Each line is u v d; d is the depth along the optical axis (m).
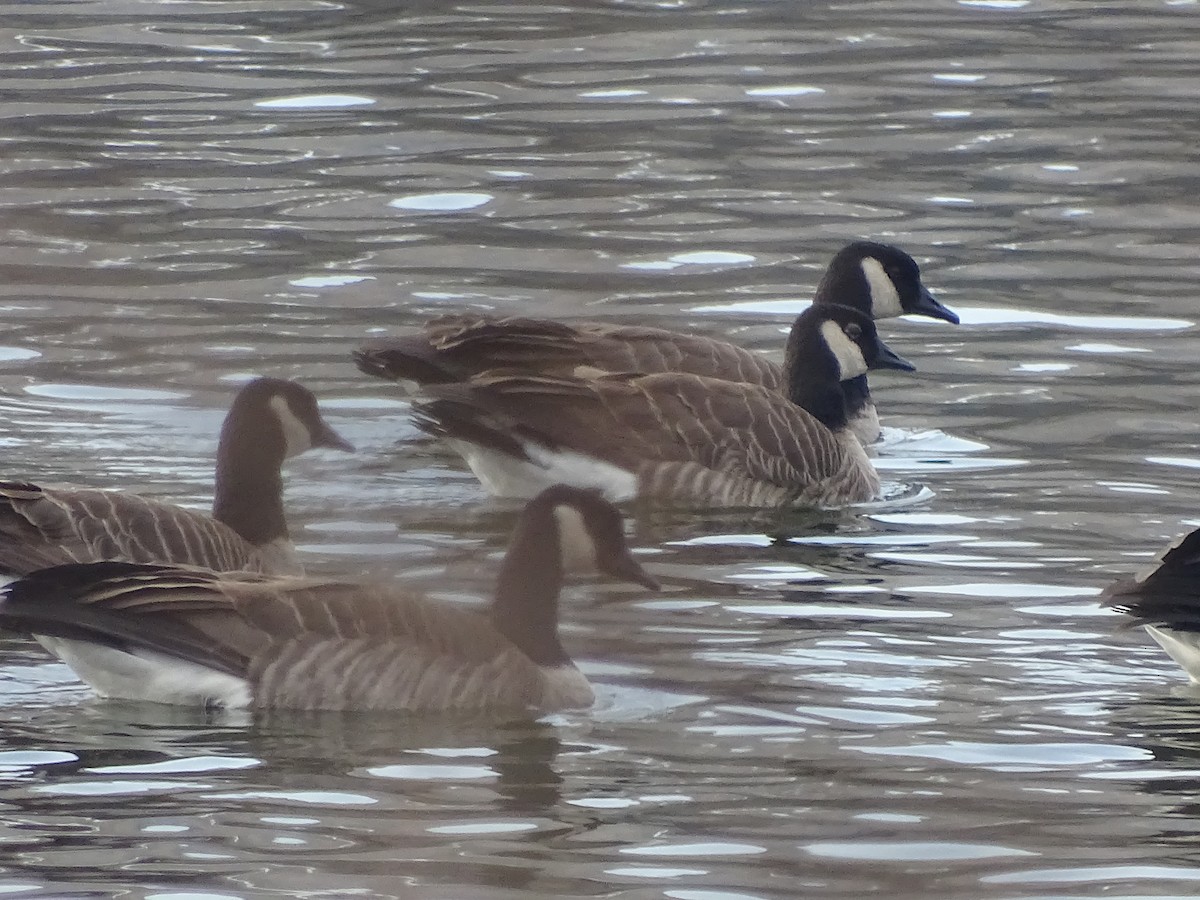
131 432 17.98
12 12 36.19
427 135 28.98
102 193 26.28
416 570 14.65
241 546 13.80
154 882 9.38
